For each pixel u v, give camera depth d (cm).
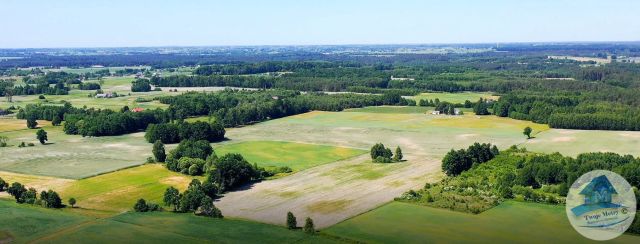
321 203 16400
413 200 16112
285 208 16000
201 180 19112
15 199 16862
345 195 17225
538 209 15025
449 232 13475
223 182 17788
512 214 14688
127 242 12962
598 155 18962
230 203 16588
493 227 13738
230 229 13900
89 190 17912
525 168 17512
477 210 14925
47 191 17750
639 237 12781
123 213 15262
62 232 13675
